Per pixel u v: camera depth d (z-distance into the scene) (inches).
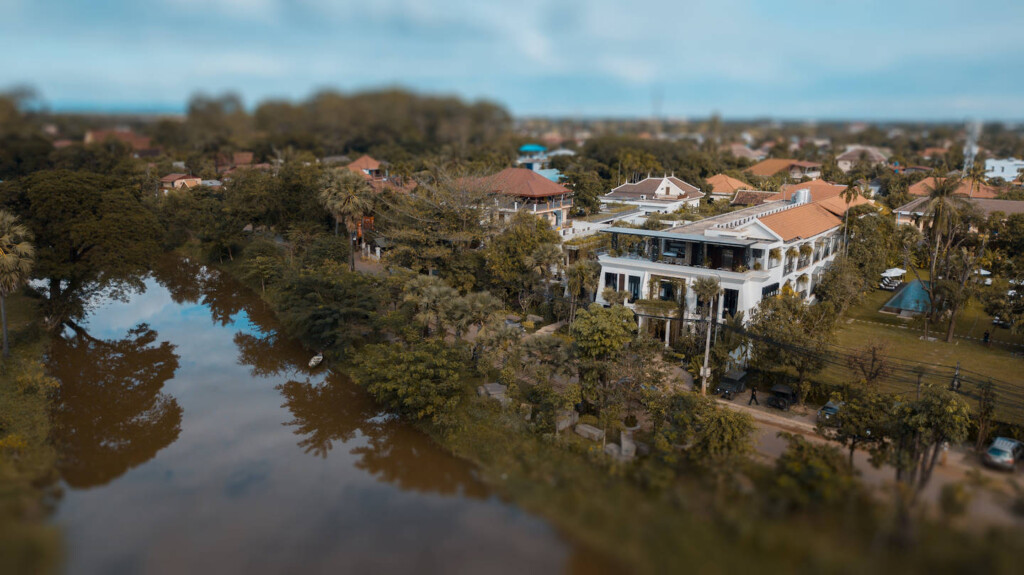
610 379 1199.6
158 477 1088.8
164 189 3221.0
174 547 864.3
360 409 1391.5
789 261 1669.5
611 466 920.3
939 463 1015.6
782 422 1186.0
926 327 1617.9
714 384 1337.4
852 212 2057.1
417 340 1444.4
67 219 1802.4
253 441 1241.4
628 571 697.0
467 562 783.1
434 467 1123.9
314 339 1701.5
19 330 1738.4
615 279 1702.8
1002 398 1209.4
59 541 823.1
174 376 1593.3
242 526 921.5
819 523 701.9
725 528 708.0
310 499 1007.0
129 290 2409.0
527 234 1892.2
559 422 1170.6
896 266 2226.9
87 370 1627.7
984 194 2962.6
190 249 3122.5
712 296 1409.9
